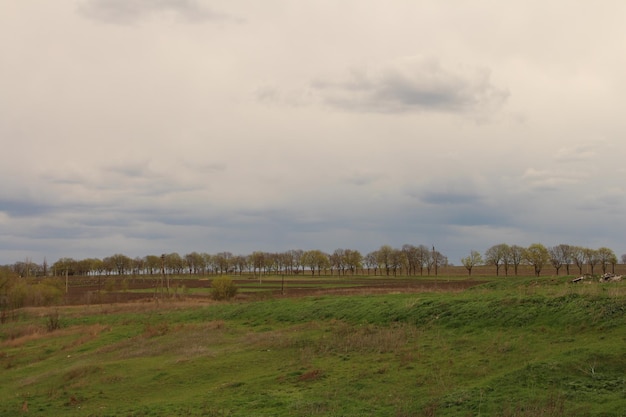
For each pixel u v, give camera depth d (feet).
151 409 69.97
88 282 517.14
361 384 72.28
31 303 271.08
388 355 87.92
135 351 116.57
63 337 155.94
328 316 137.18
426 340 94.63
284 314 149.89
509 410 53.26
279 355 98.89
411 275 515.91
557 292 102.12
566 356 68.18
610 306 86.58
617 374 61.67
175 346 117.08
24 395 86.58
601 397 55.16
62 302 289.12
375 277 489.67
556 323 88.69
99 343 137.28
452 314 107.76
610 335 77.36
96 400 79.46
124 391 83.56
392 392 66.85
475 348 83.92
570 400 55.42
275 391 73.82
